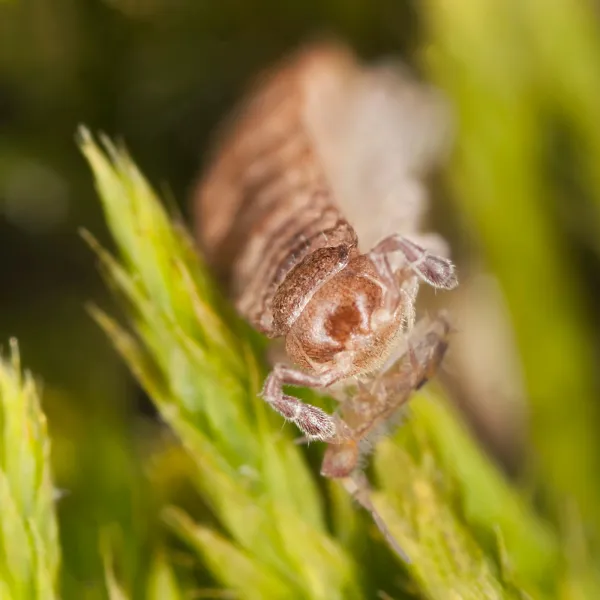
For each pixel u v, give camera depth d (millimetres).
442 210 45
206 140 47
